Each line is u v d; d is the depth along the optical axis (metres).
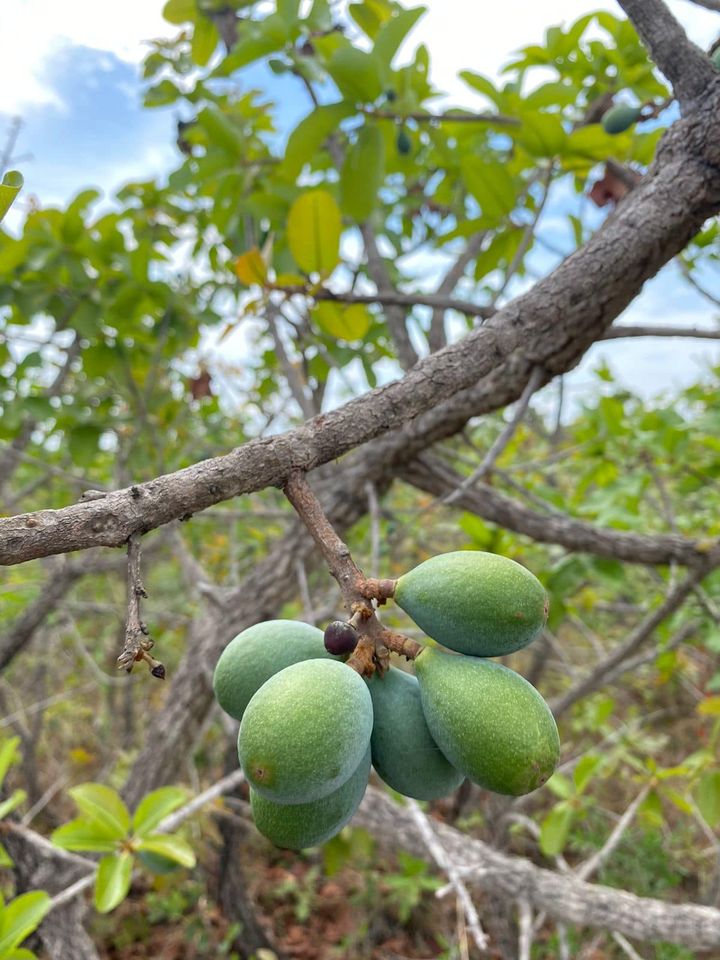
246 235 3.62
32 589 5.00
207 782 5.56
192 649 3.79
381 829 3.51
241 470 1.15
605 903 2.97
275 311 3.64
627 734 4.49
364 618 1.21
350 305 2.51
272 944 5.09
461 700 1.14
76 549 0.98
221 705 1.32
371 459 3.38
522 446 6.55
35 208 3.70
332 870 4.27
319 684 1.09
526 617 1.18
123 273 3.81
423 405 1.37
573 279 1.62
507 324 1.54
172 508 1.07
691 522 5.18
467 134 3.30
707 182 1.64
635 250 1.64
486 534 3.83
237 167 3.40
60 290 3.81
